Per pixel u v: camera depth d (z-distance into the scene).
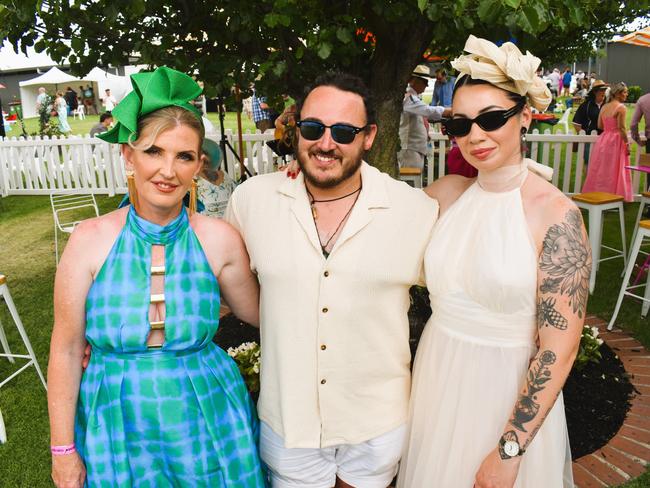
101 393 1.65
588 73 29.17
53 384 1.66
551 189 1.68
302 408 1.83
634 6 2.89
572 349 1.60
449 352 1.82
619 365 3.88
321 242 1.81
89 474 1.64
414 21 2.95
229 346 4.02
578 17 2.36
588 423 3.21
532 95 1.62
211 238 1.78
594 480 2.79
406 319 1.92
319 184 1.74
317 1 2.91
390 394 1.92
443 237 1.82
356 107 1.70
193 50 3.14
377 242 1.76
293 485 1.96
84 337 1.71
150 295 1.64
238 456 1.78
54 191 10.52
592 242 5.23
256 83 3.23
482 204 1.76
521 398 1.63
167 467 1.69
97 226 1.67
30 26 2.80
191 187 1.78
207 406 1.71
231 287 1.90
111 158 10.09
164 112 1.52
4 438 3.31
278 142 3.36
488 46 1.59
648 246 6.56
